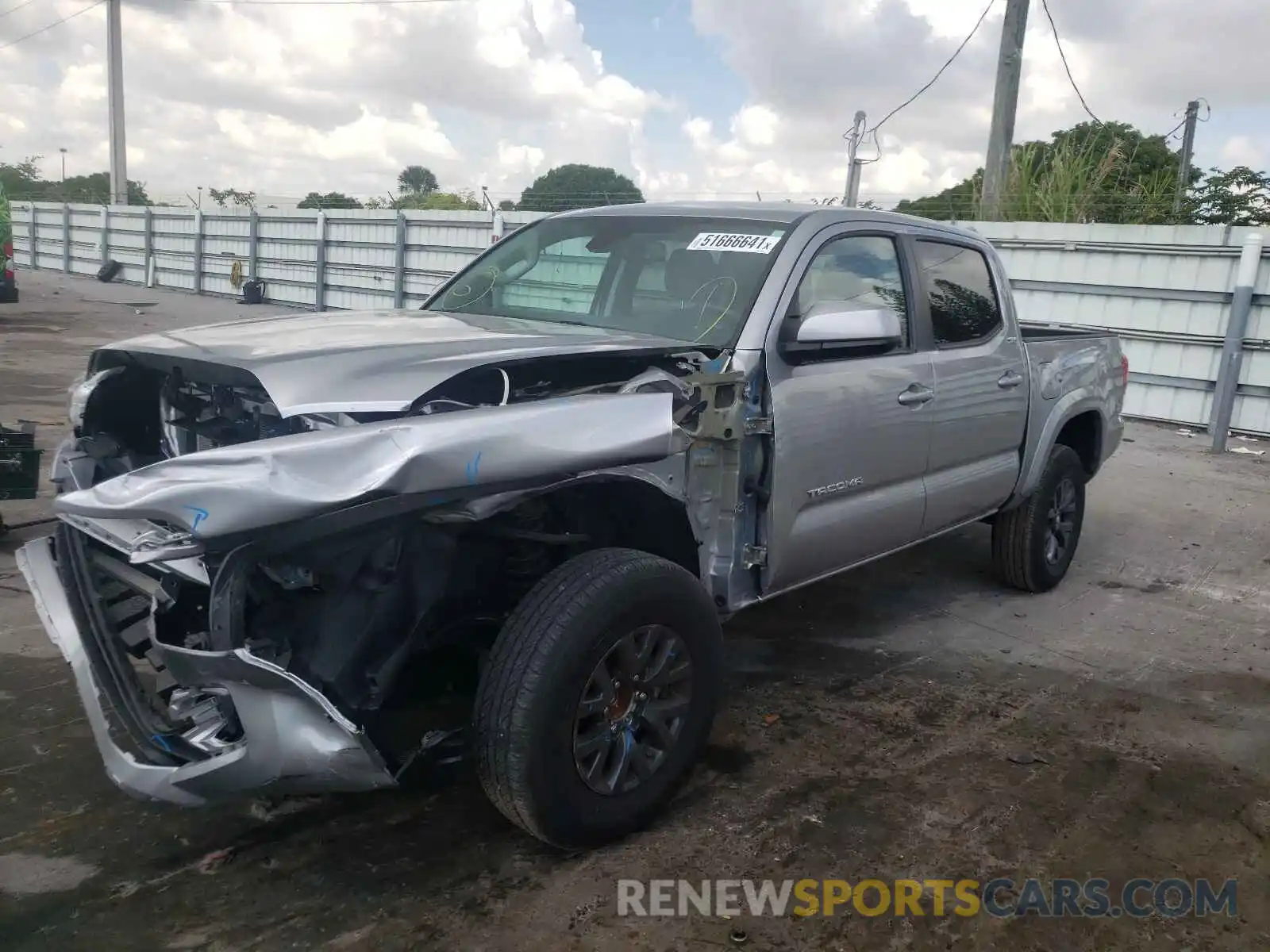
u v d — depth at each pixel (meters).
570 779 2.72
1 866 2.75
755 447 3.38
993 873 2.94
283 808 3.12
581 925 2.63
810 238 3.71
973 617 5.16
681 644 2.99
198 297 24.78
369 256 20.23
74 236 30.58
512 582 3.03
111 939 2.49
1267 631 5.13
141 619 2.97
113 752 2.58
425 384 2.59
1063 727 3.93
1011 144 13.70
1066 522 5.59
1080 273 11.56
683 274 3.73
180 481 2.28
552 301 4.05
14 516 5.76
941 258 4.49
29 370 11.09
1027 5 13.37
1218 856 3.08
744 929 2.65
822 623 4.98
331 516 2.31
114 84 32.75
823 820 3.18
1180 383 11.06
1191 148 19.12
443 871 2.83
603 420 2.72
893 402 3.93
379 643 2.60
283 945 2.50
